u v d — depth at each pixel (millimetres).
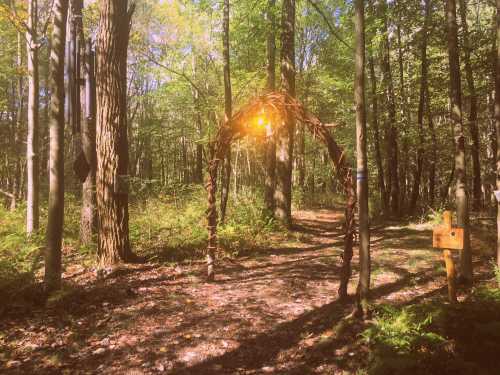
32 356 4238
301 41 21703
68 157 20938
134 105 31266
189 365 4113
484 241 9211
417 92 17625
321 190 27750
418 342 3764
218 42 18484
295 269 7836
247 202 13609
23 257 7766
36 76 10781
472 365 3514
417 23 14391
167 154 31812
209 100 15391
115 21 7672
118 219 7668
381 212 17016
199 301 5895
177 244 8969
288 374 3943
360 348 4328
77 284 6410
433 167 16016
